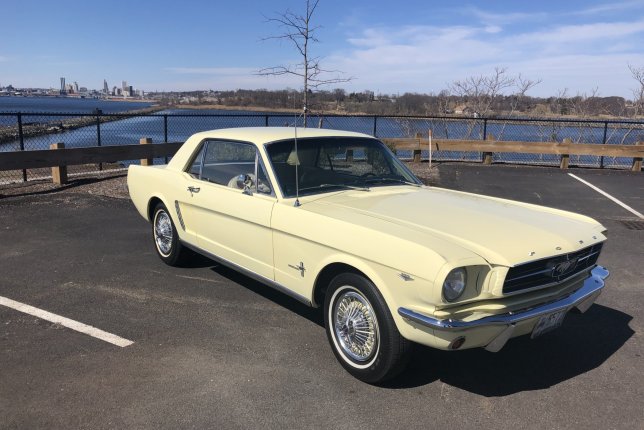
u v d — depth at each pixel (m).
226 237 4.77
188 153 5.46
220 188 4.81
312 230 3.77
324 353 3.97
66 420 3.08
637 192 11.21
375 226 3.50
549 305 3.41
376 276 3.35
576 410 3.31
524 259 3.23
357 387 3.52
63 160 10.73
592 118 19.42
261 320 4.54
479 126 18.06
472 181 12.16
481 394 3.48
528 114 19.70
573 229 3.80
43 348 3.95
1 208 8.70
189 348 4.00
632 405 3.38
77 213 8.48
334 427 3.08
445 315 3.08
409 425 3.12
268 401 3.32
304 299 3.99
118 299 4.95
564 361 3.97
